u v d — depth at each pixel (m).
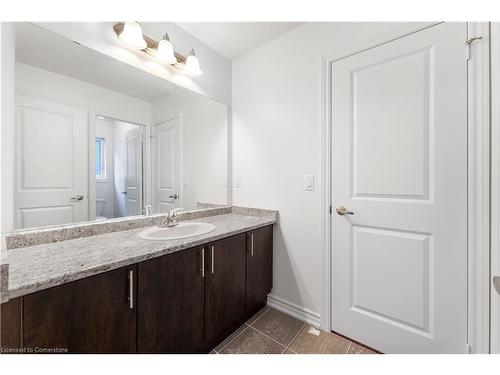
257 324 1.67
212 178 2.04
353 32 1.45
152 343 1.05
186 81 1.80
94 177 1.37
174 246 1.12
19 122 1.07
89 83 1.32
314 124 1.65
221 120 2.10
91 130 1.35
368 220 1.41
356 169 1.46
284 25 1.70
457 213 1.13
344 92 1.50
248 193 2.08
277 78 1.85
